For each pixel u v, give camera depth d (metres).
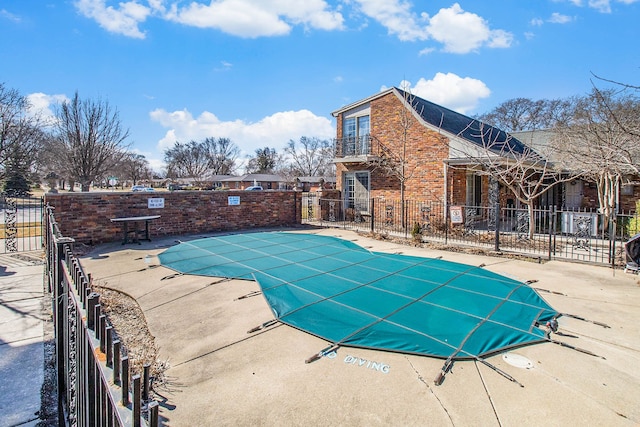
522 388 2.97
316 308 4.71
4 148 19.77
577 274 6.64
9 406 2.88
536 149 16.30
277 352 3.61
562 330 4.13
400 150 13.88
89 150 18.92
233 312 4.70
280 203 14.02
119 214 10.01
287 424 2.54
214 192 12.06
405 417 2.61
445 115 15.19
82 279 2.02
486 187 14.33
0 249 9.18
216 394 2.90
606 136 7.43
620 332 4.09
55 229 4.33
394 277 6.21
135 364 3.32
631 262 6.74
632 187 13.08
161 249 8.91
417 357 3.46
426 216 12.81
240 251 8.50
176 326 4.29
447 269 6.81
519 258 8.01
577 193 15.70
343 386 3.00
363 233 11.61
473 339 3.79
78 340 1.92
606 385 3.04
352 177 16.02
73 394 2.39
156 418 1.16
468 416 2.62
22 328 4.34
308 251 8.53
